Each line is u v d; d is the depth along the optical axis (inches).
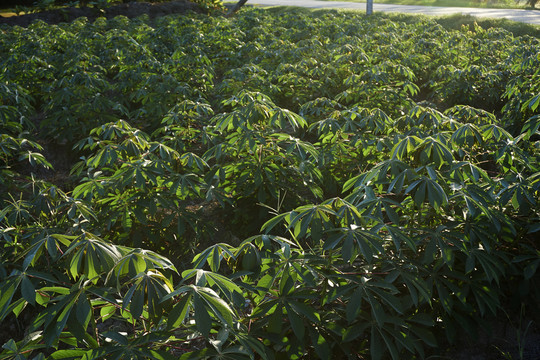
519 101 202.2
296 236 79.9
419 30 440.8
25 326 128.7
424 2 983.0
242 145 131.9
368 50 339.0
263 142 132.2
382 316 75.4
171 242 139.3
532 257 96.0
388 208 85.5
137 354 63.6
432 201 79.4
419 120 138.0
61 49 366.6
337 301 91.0
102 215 127.3
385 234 96.2
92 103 223.0
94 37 371.2
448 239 89.2
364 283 78.7
